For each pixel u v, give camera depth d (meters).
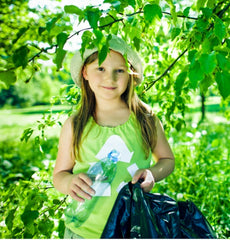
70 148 1.66
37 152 5.84
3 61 1.32
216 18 1.36
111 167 1.48
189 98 2.59
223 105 2.68
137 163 1.57
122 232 1.25
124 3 1.37
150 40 2.11
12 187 2.04
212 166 3.38
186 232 1.31
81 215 1.52
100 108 1.68
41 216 2.00
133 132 1.61
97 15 1.14
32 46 1.29
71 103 2.34
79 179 1.43
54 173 1.70
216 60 1.11
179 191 3.15
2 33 3.88
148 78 2.38
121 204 1.29
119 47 1.55
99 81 1.58
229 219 2.60
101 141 1.58
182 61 2.27
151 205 1.34
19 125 12.09
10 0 4.42
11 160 5.54
